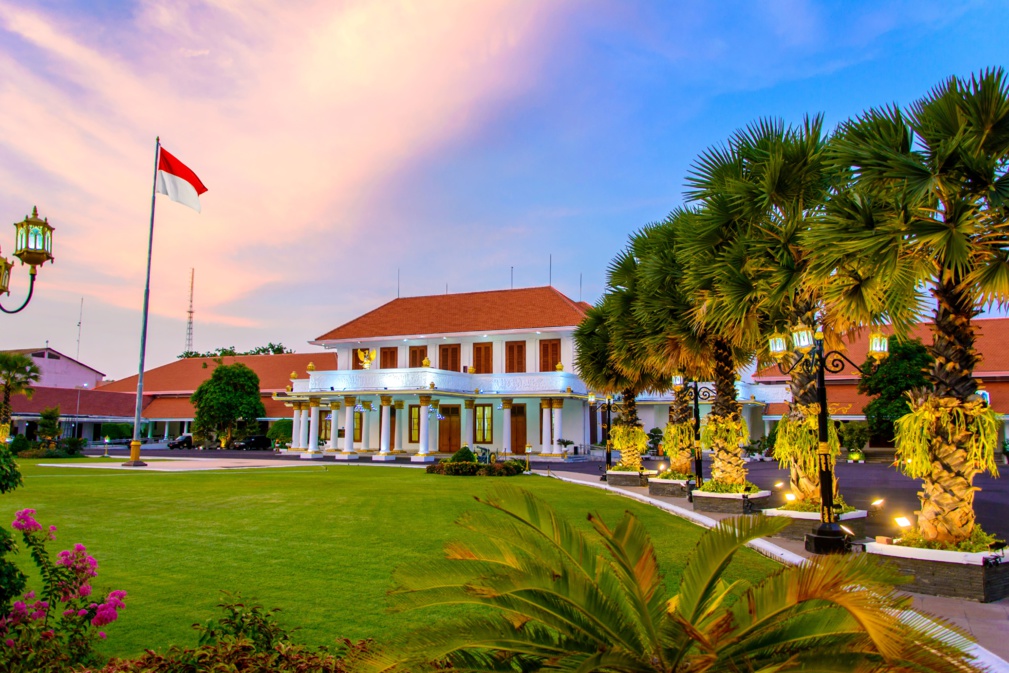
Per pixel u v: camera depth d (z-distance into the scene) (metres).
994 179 7.30
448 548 3.88
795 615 3.37
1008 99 7.41
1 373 39.28
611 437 24.45
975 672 3.07
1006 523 13.91
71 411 51.09
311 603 7.10
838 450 11.79
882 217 8.37
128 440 52.84
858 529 11.59
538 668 3.52
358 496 17.11
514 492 3.74
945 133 7.86
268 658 4.30
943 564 7.71
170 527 11.95
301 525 12.26
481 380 39.09
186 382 57.81
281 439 47.03
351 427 38.53
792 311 11.96
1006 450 31.66
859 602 2.96
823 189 11.70
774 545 10.52
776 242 11.34
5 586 4.82
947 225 7.38
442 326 41.62
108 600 5.23
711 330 14.80
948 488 8.08
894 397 32.31
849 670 3.02
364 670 3.41
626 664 3.23
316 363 55.88
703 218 13.00
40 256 7.24
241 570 8.64
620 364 20.17
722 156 13.05
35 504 14.70
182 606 6.97
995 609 7.14
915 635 3.09
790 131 12.00
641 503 17.02
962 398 8.09
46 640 4.62
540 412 38.97
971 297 8.09
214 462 32.88
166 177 28.80
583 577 3.59
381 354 42.75
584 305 44.22
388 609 3.81
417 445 40.69
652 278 15.98
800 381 12.13
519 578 3.43
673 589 7.75
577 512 14.55
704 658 3.14
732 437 15.22
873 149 7.90
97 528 11.78
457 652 3.56
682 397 19.98
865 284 9.19
